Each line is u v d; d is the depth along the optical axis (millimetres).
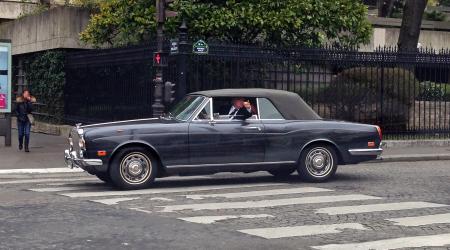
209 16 20281
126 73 21109
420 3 24766
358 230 8539
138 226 8703
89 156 11648
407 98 21250
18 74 31719
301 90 20125
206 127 12133
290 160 12641
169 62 19016
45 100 27359
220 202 10609
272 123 12570
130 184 11953
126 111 21078
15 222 8961
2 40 20047
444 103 21969
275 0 20453
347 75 20750
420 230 8562
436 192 11789
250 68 19484
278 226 8750
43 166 16250
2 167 16031
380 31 30141
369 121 20984
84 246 7621
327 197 11117
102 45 25078
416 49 22484
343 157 12953
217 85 19094
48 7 30844
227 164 12250
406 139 21078
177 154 11984
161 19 16750
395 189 12125
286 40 21266
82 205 10344
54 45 25922
